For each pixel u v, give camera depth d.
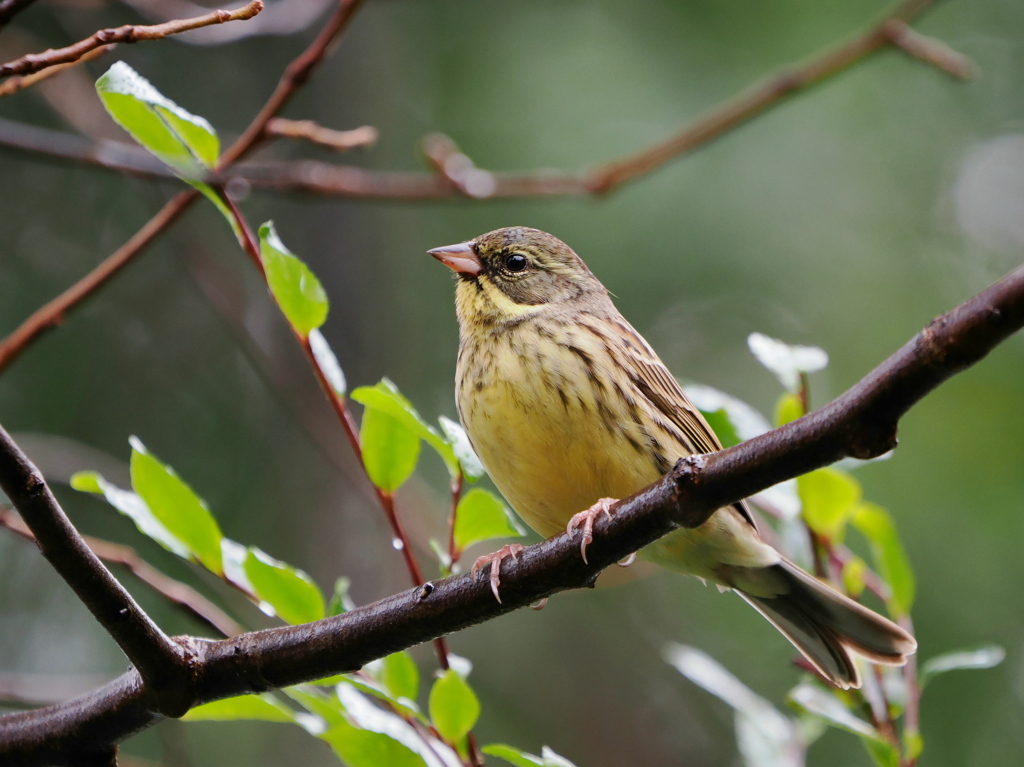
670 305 13.30
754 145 13.76
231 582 6.09
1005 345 12.62
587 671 13.89
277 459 12.62
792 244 13.47
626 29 13.57
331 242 13.05
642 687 13.89
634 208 13.45
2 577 12.37
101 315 12.96
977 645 11.45
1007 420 12.24
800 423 4.94
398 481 5.90
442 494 13.01
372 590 11.71
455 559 5.95
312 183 9.00
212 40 9.52
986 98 14.11
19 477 4.75
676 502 5.18
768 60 13.17
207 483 12.53
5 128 8.12
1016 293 4.41
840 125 13.91
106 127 10.00
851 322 13.21
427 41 13.74
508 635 13.98
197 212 12.99
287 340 12.76
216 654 5.54
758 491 5.07
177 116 5.50
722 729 13.80
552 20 13.70
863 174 13.77
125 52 13.14
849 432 4.80
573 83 13.34
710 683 7.76
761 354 6.73
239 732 11.84
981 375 12.48
